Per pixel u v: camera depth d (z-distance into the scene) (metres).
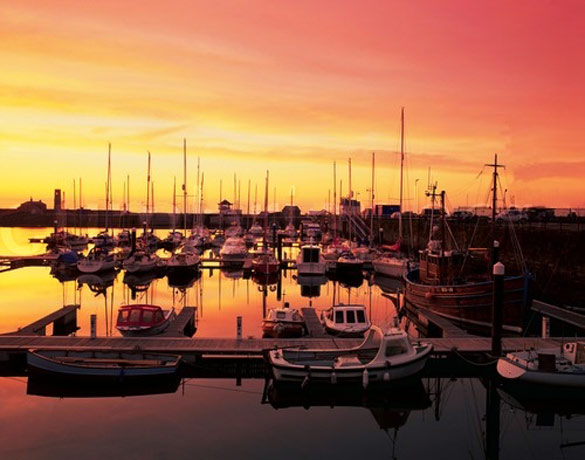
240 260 71.94
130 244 93.75
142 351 24.48
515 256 51.81
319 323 32.69
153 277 63.59
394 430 19.67
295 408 21.77
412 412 21.66
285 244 108.38
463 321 34.97
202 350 25.02
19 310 42.00
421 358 23.30
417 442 18.73
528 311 31.95
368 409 21.91
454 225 69.50
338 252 72.69
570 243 43.31
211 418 20.41
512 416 21.31
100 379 22.58
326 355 24.27
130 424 19.64
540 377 21.58
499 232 56.00
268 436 18.88
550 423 20.72
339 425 20.12
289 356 24.02
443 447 18.45
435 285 39.44
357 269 64.00
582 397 21.83
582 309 38.91
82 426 19.38
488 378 25.72
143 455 17.14
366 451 17.94
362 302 46.72
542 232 47.91
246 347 25.56
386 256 65.69
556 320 34.16
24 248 105.50
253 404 21.97
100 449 17.55
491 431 19.80
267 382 24.59
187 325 33.59
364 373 21.83
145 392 23.02
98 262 64.25
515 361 22.61
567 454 18.14
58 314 33.03
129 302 45.62
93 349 24.52
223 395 22.94
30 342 25.89
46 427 19.25
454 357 26.33
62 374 22.52
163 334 29.11
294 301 46.66
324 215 143.25
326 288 55.34
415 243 84.81
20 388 23.12
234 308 42.94
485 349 26.09
